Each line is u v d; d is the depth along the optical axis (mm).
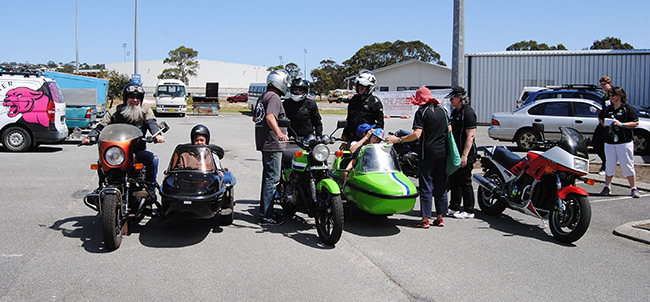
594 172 10180
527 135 14312
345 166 6629
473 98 24531
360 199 5973
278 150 6234
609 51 22781
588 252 5449
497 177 7102
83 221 6273
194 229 6043
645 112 14195
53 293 4059
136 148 5926
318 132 7293
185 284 4316
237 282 4391
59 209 6871
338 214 5285
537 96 15609
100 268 4645
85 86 20594
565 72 23453
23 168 10297
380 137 6434
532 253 5387
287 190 6359
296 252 5266
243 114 36188
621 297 4234
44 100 12820
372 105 7055
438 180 6383
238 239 5684
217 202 5477
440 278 4594
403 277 4598
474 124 6613
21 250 5098
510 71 24078
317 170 5844
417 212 7258
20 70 13031
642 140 13242
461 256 5238
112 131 5281
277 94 6160
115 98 47188
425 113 6113
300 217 6805
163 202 5398
